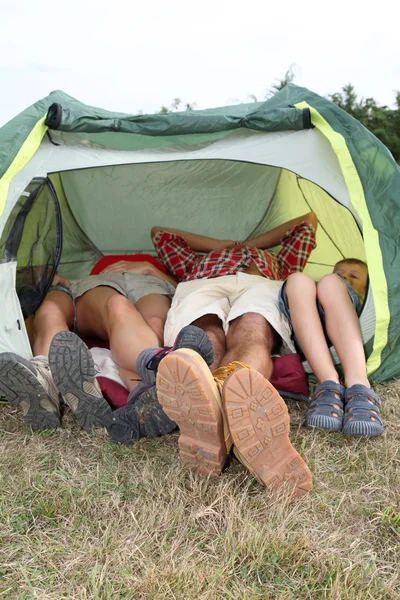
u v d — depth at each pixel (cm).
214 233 368
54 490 170
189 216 366
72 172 341
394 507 159
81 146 243
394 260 225
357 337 216
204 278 275
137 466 182
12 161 222
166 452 189
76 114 235
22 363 185
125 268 290
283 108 242
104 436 199
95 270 319
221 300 244
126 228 370
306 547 144
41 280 258
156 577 133
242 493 164
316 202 323
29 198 240
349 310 220
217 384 161
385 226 227
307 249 302
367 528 153
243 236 368
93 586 131
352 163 231
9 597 132
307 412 203
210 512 157
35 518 159
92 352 245
